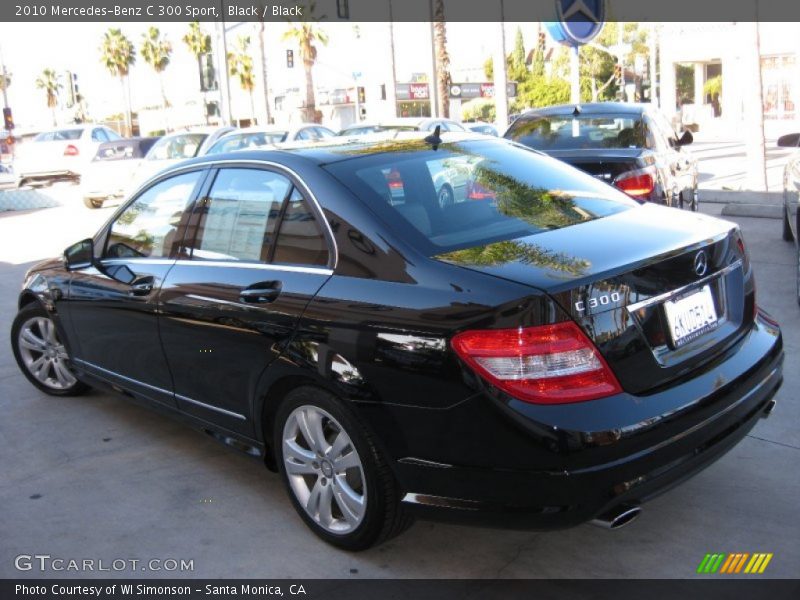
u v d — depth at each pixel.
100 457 4.50
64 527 3.73
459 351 2.80
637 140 7.76
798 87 25.98
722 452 3.11
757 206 11.10
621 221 3.49
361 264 3.22
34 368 5.51
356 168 3.59
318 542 3.51
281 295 3.43
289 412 3.47
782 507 3.60
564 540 3.44
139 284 4.24
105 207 18.72
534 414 2.71
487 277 2.89
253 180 3.83
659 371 2.93
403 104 57.00
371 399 3.04
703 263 3.19
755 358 3.32
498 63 17.48
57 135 25.53
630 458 2.75
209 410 3.98
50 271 5.16
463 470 2.86
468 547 3.43
